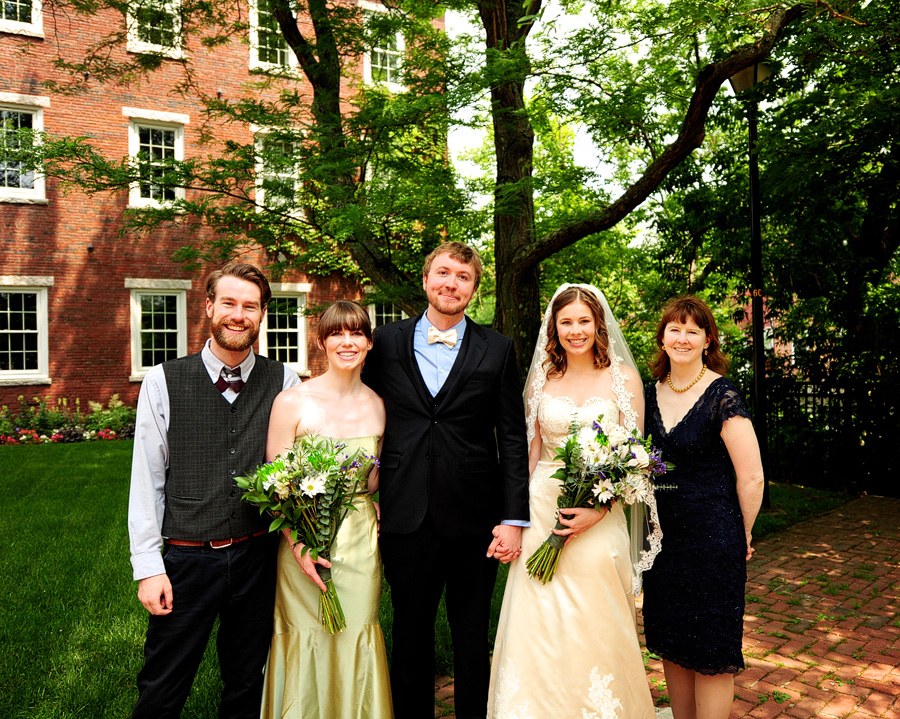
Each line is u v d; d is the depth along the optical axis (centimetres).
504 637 288
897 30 559
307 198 716
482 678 290
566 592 275
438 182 695
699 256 1063
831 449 852
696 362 294
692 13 509
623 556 281
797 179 691
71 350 1334
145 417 250
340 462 259
